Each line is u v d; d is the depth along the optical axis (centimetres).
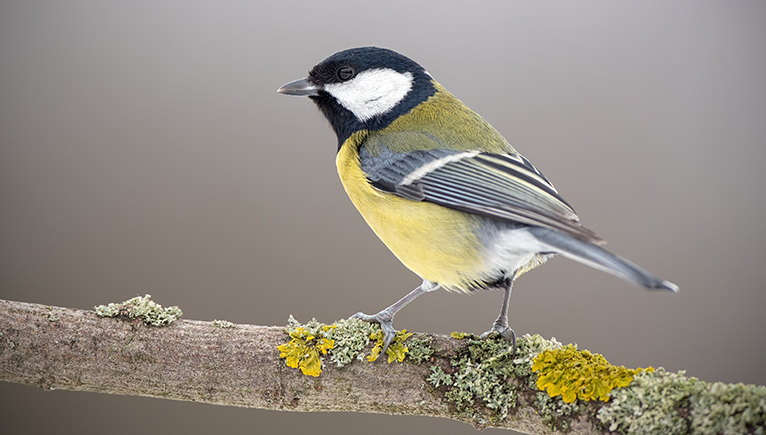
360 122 749
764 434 424
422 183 655
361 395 546
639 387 479
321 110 783
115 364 548
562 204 636
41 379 550
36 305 566
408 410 545
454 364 544
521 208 603
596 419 485
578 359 516
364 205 688
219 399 554
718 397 449
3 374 549
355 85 744
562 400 500
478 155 665
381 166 682
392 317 609
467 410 534
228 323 575
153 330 558
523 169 657
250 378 548
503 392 525
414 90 747
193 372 548
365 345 557
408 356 550
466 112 739
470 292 654
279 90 771
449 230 636
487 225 624
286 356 550
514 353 539
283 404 552
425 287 664
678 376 480
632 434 468
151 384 551
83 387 556
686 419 451
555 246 567
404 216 655
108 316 563
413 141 689
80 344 548
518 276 648
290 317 584
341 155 728
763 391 445
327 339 560
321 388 548
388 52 750
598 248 523
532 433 518
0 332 547
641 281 456
